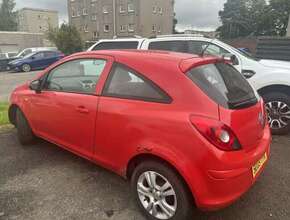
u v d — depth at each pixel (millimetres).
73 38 35781
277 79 5254
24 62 21375
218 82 2904
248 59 5598
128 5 44500
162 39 6387
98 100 3301
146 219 3008
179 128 2586
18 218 3043
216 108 2580
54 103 3889
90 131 3404
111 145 3189
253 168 2744
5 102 8656
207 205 2549
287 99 5234
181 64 2844
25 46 44094
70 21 53000
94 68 3510
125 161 3068
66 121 3732
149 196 2930
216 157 2455
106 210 3168
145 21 44531
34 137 4895
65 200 3352
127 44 6789
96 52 3619
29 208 3207
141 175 2945
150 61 3023
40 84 4219
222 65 3299
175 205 2729
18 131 4812
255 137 2904
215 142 2477
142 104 2900
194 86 2689
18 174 3959
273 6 61406
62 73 3916
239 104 2783
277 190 3518
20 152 4680
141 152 2834
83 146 3592
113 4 45688
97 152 3412
